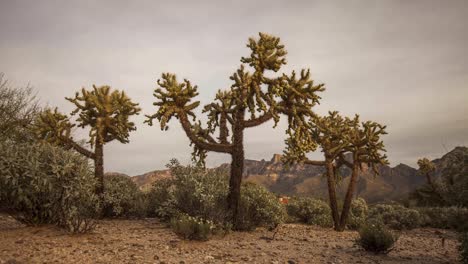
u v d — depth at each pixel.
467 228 13.93
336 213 17.28
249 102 13.80
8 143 9.82
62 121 15.30
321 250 10.03
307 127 14.34
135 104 16.34
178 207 13.88
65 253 7.22
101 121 15.23
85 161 10.20
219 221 12.68
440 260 9.16
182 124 13.80
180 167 15.65
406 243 12.53
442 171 11.66
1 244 7.66
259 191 15.45
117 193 15.94
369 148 17.36
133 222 14.45
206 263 7.38
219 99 15.05
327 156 17.64
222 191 14.00
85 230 9.58
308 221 20.50
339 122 17.95
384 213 20.11
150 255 7.67
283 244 10.81
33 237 8.52
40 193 9.55
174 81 13.59
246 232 13.13
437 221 19.80
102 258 7.06
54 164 9.61
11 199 9.20
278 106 13.82
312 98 14.04
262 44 13.63
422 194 27.19
